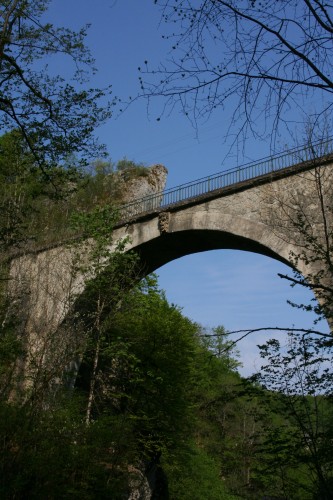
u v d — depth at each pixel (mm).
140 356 24844
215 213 21938
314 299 9578
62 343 18516
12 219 17719
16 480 11133
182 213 23625
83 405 22641
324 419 9688
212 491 29453
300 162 18734
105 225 22828
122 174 51125
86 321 23875
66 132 12641
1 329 17516
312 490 9594
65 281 23703
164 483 27375
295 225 14109
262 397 9984
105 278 21953
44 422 13078
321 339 9102
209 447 32062
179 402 24641
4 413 12117
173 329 25109
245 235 20391
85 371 27203
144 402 24562
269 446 9938
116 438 15602
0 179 17750
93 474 13852
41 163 13133
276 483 10984
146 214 25172
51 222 26141
